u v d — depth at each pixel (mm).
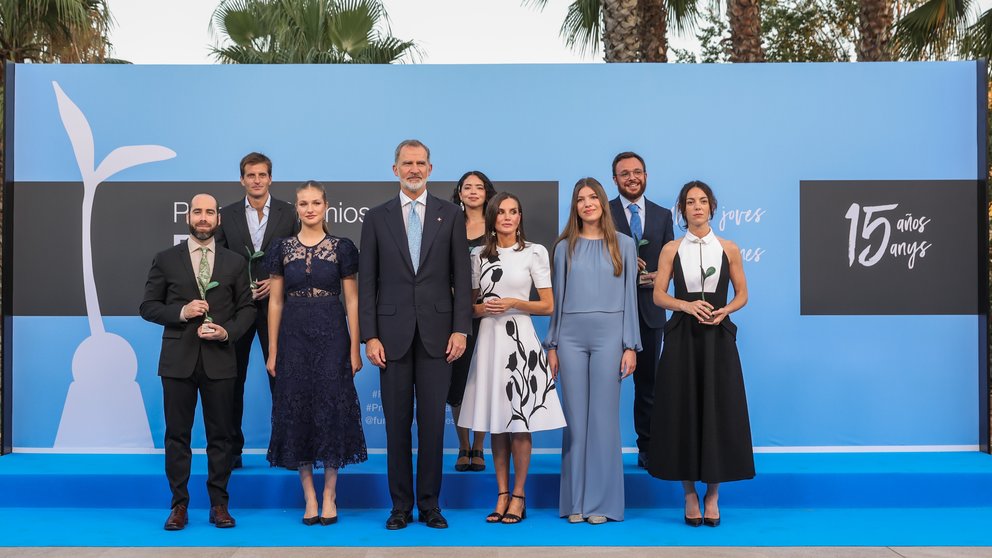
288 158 4891
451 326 3850
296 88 4891
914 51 7555
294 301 3854
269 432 4879
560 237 4109
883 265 4891
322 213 3863
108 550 3480
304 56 10852
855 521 4012
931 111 4906
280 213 4508
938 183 4902
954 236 4887
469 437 4848
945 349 4887
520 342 3904
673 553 3436
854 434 4871
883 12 7602
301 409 3814
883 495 4305
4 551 3471
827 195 4891
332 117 4898
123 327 4840
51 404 4828
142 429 4836
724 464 3781
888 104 4898
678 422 3844
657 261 4531
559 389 4879
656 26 8344
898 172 4902
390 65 4902
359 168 4898
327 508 3951
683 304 3846
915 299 4891
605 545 3562
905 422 4871
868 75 4902
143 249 4855
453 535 3715
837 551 3480
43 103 4840
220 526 3855
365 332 3771
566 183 4906
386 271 3822
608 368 3955
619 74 4906
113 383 4840
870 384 4875
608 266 3975
